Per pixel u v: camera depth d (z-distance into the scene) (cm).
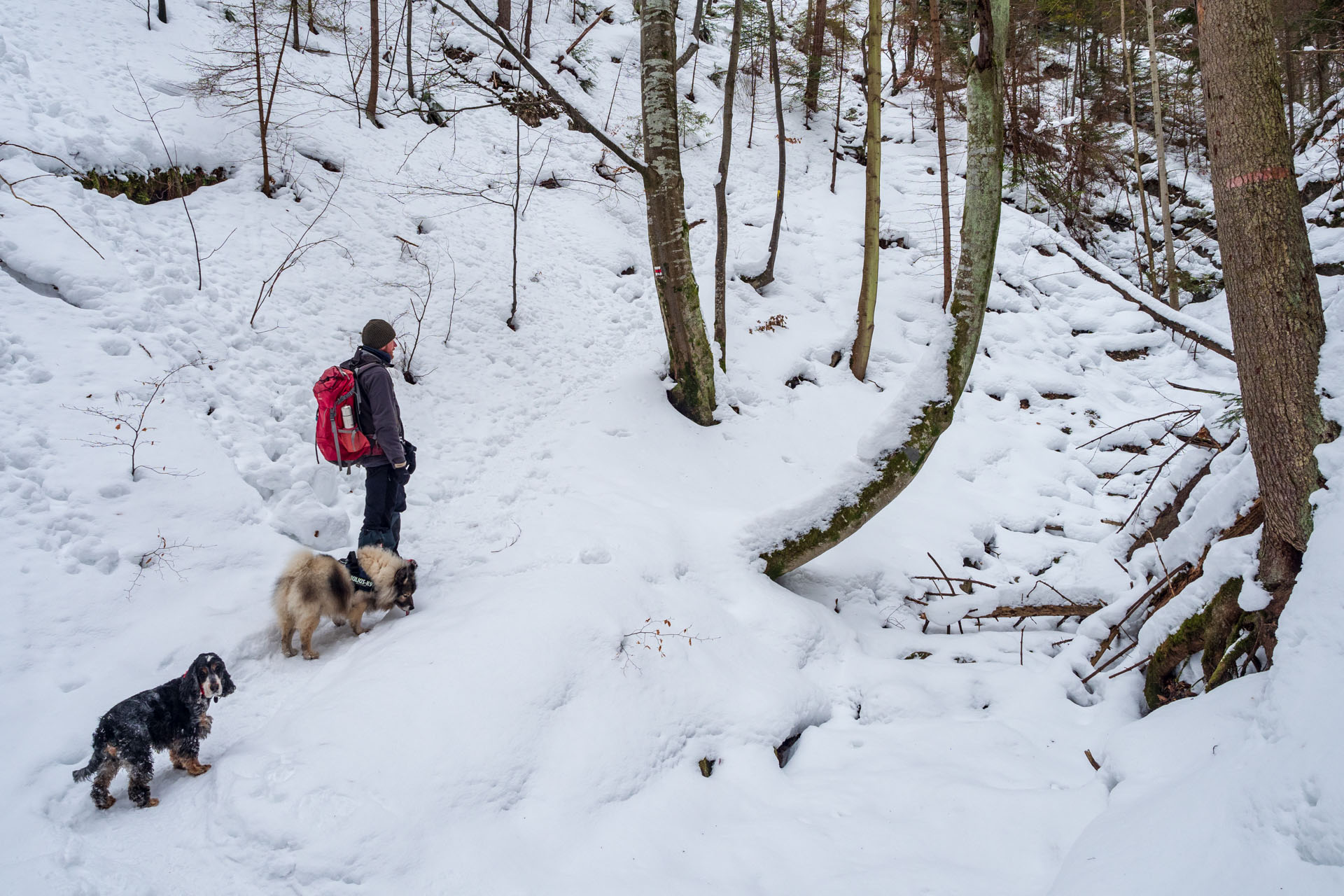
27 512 455
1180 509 593
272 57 1043
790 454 866
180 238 726
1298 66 1809
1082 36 1777
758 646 515
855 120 1662
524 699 391
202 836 308
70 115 758
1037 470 916
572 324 912
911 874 317
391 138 1042
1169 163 1627
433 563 549
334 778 332
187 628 436
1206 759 324
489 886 311
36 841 297
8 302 569
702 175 1345
